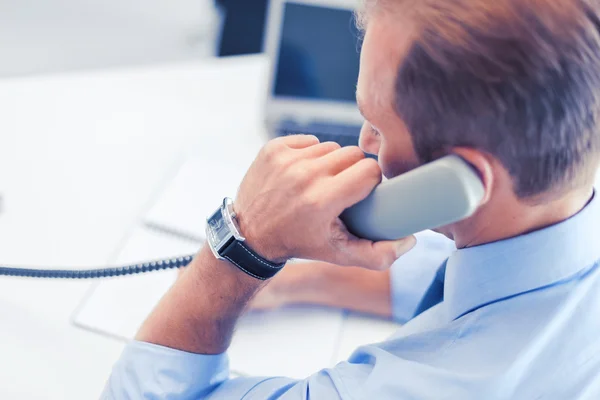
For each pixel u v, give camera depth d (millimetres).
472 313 525
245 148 1040
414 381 479
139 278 812
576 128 423
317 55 1005
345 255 525
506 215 479
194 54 2006
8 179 937
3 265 815
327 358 743
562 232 485
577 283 505
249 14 1480
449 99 422
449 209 455
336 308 796
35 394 688
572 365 477
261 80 1188
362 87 475
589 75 404
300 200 506
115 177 962
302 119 1051
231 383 591
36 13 2051
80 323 755
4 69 1815
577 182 460
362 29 474
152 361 590
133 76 1159
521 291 507
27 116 1048
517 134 419
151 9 2150
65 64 1882
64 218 890
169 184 951
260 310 783
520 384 470
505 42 394
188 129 1067
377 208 495
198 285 584
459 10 403
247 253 543
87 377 708
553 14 393
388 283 803
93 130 1041
